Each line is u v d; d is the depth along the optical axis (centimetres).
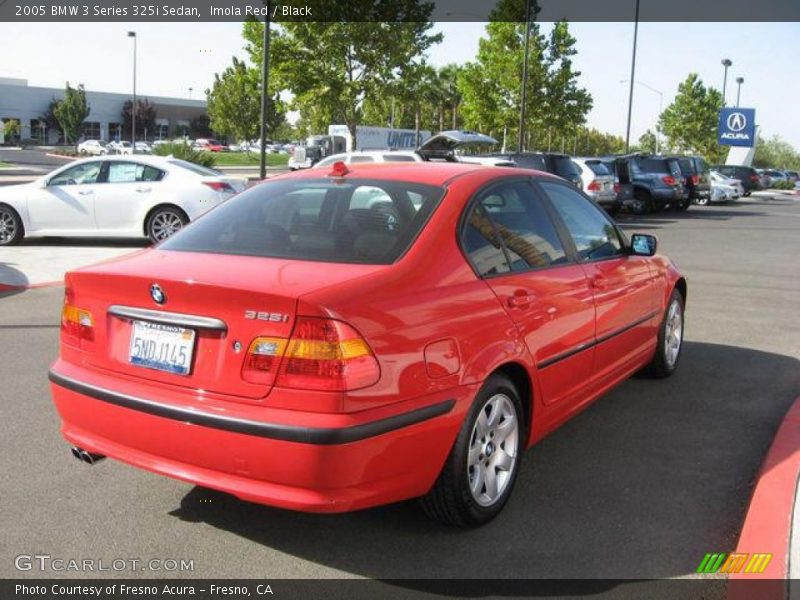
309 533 367
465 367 346
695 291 1073
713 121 6300
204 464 319
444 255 361
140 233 1335
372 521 379
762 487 393
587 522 380
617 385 560
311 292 307
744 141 4966
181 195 1324
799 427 480
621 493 413
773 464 422
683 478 433
